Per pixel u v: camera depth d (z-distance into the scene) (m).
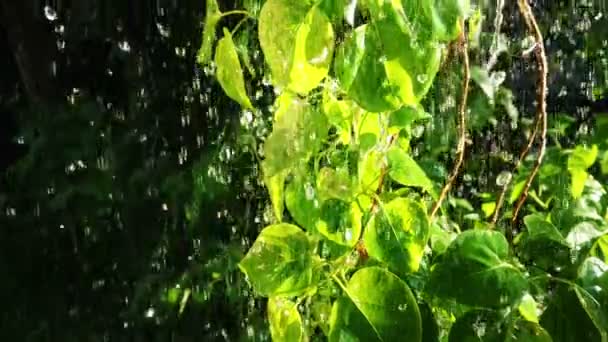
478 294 0.82
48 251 2.51
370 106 0.85
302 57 0.84
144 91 2.49
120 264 2.37
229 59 0.89
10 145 2.90
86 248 2.43
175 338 2.17
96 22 2.74
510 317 0.82
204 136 2.29
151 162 2.38
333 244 0.96
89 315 2.37
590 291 0.82
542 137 1.01
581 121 1.93
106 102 2.63
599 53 2.08
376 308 0.86
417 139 1.41
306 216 0.97
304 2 0.83
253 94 1.36
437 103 1.33
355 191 0.97
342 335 0.86
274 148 0.89
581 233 0.92
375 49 0.85
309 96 0.96
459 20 0.88
